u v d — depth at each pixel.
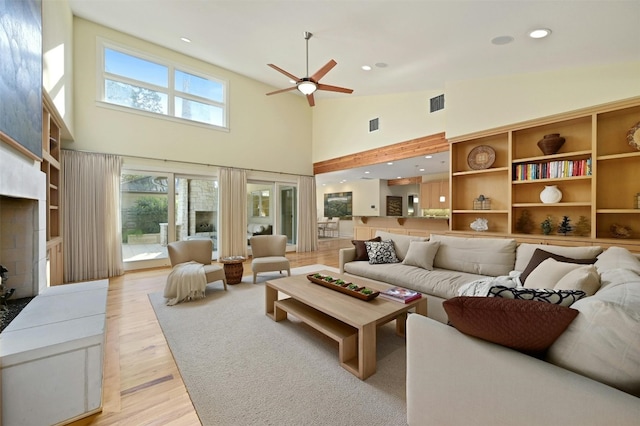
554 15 2.38
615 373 0.88
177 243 4.01
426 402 1.32
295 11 3.07
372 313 2.09
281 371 1.99
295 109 7.41
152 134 5.27
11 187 1.78
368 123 6.29
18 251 2.22
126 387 1.82
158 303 3.39
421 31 2.97
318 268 5.42
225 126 6.18
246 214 6.38
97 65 4.72
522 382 1.00
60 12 3.53
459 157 4.75
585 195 3.57
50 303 2.11
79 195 4.46
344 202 11.79
